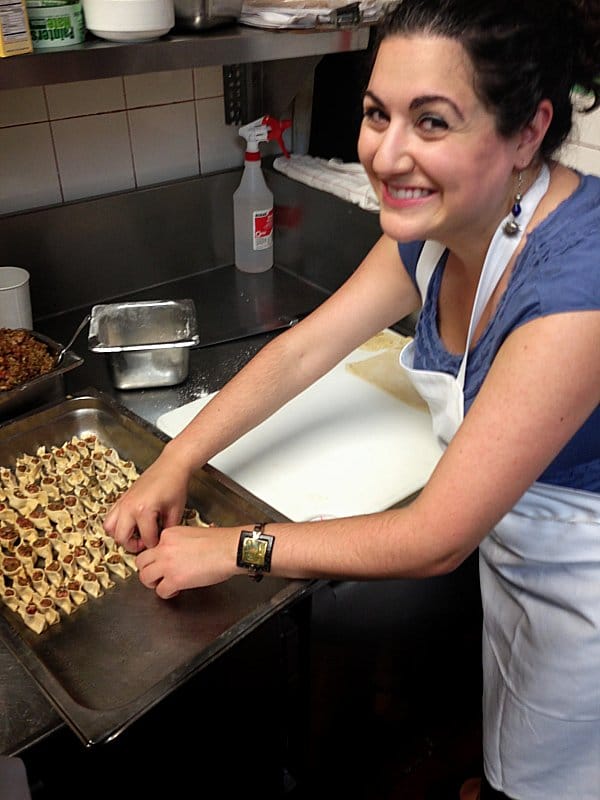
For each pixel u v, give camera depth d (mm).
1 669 784
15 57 947
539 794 1027
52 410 1159
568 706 928
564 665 908
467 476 693
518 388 669
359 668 1164
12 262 1400
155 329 1338
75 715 717
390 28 644
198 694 851
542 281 681
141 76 1440
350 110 1538
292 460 1115
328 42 1261
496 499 695
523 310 689
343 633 1069
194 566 854
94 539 997
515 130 651
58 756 752
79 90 1379
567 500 836
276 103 1582
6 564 950
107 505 1066
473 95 619
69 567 953
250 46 1166
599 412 763
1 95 1300
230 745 977
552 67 651
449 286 891
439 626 1273
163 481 960
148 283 1613
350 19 1284
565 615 889
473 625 1364
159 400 1249
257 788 1101
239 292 1613
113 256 1533
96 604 918
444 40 606
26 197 1410
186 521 1016
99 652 854
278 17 1204
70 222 1441
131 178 1525
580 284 662
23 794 621
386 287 1009
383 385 1308
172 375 1268
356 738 1317
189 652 854
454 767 1480
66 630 883
